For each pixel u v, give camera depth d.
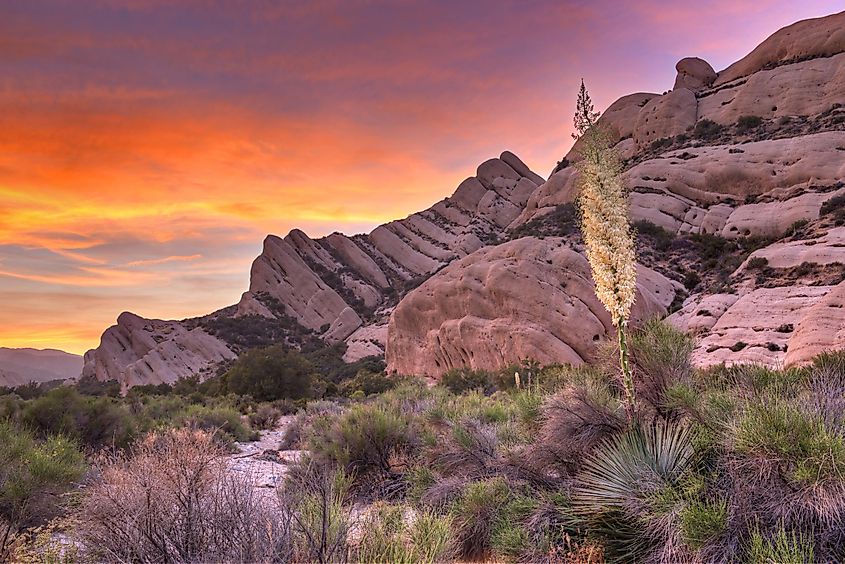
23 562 4.59
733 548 4.21
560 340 44.78
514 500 6.40
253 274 119.75
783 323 32.81
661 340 6.71
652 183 66.12
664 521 4.65
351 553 4.29
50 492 6.89
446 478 8.00
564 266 49.06
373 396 34.25
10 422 10.90
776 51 80.50
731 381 6.79
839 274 36.16
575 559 5.20
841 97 66.25
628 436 5.53
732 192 60.53
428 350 54.44
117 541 4.21
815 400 5.26
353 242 129.62
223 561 3.89
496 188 132.75
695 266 51.56
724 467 4.91
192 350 90.81
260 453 14.08
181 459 4.76
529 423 7.91
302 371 45.31
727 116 75.44
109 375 92.88
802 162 56.91
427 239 128.50
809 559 3.88
